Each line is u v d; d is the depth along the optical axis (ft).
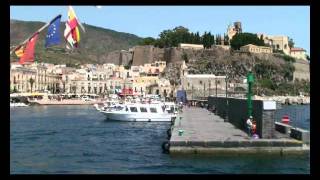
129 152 167.02
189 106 538.88
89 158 153.07
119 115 347.56
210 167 127.65
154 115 342.85
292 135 155.22
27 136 233.14
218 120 252.42
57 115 466.70
